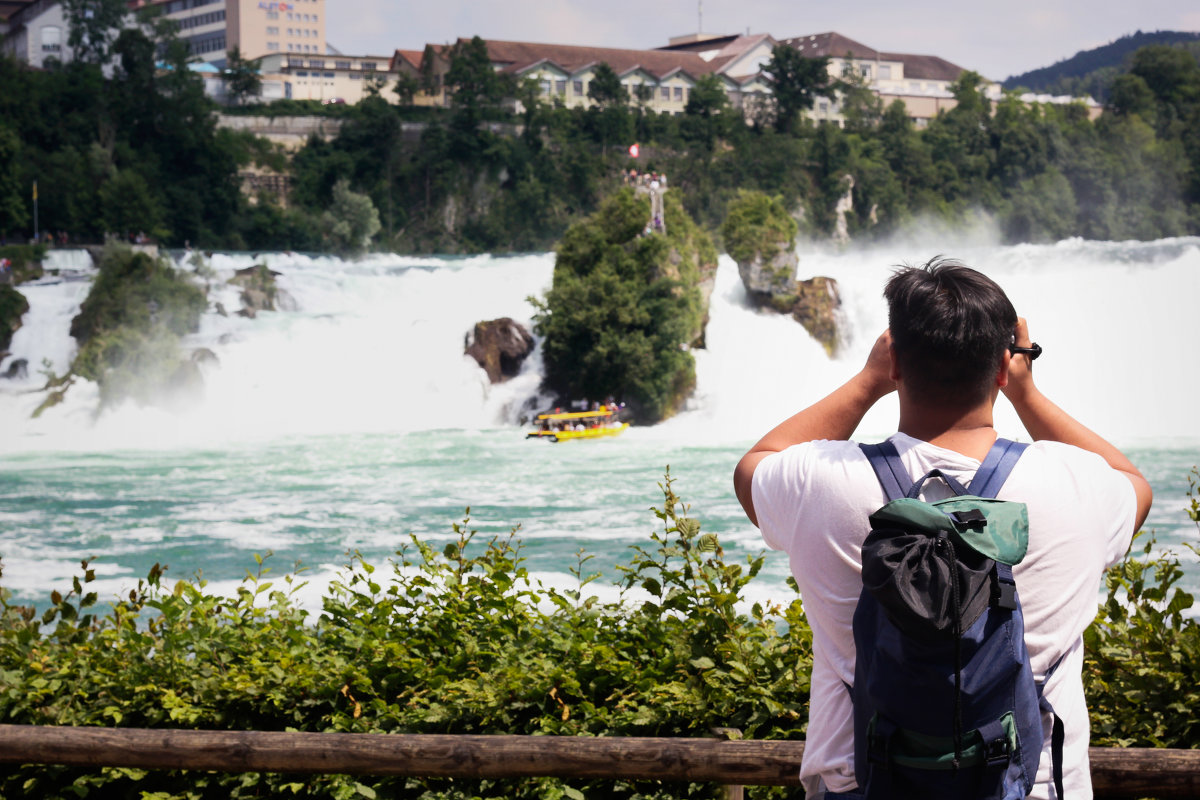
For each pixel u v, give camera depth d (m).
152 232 103.50
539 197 122.38
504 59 150.00
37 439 51.25
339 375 58.69
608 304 52.25
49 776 4.52
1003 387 2.46
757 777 3.42
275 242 112.44
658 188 54.78
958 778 2.08
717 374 57.59
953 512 2.10
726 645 4.39
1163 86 151.25
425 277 68.06
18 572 25.23
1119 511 2.31
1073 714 2.24
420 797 4.33
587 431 49.44
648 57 155.38
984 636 2.06
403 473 40.44
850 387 2.58
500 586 5.15
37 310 62.25
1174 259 71.50
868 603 2.18
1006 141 136.75
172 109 111.44
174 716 4.59
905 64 172.12
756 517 2.47
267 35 189.75
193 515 32.50
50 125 108.25
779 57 143.50
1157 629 4.47
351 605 5.43
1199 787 3.17
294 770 3.65
